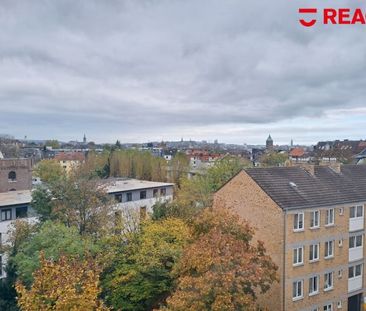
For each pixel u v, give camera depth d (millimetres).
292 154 134250
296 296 30641
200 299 21203
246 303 21484
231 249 22703
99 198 41594
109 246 32562
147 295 29188
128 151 105750
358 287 34594
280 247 29875
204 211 27953
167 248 29734
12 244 37656
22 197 49406
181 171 85062
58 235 30562
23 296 18031
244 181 32875
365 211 34812
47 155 144250
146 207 58219
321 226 31812
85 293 18141
